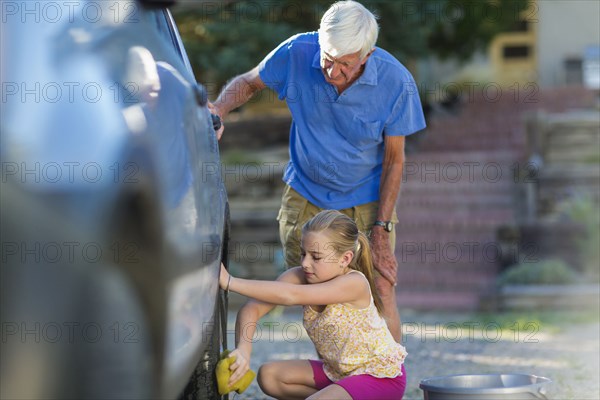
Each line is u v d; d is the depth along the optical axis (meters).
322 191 6.71
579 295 15.67
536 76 31.09
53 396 3.32
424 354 10.70
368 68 6.22
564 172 20.09
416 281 17.53
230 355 5.07
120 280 3.35
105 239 3.31
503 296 16.00
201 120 4.24
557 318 14.59
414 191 20.00
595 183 20.02
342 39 5.80
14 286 3.26
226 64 18.31
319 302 5.53
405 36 20.09
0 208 3.26
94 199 3.31
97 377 3.36
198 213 3.89
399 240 18.59
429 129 23.62
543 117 20.98
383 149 6.68
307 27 19.33
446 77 28.69
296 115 6.56
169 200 3.54
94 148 3.37
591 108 25.64
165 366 3.54
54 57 3.53
